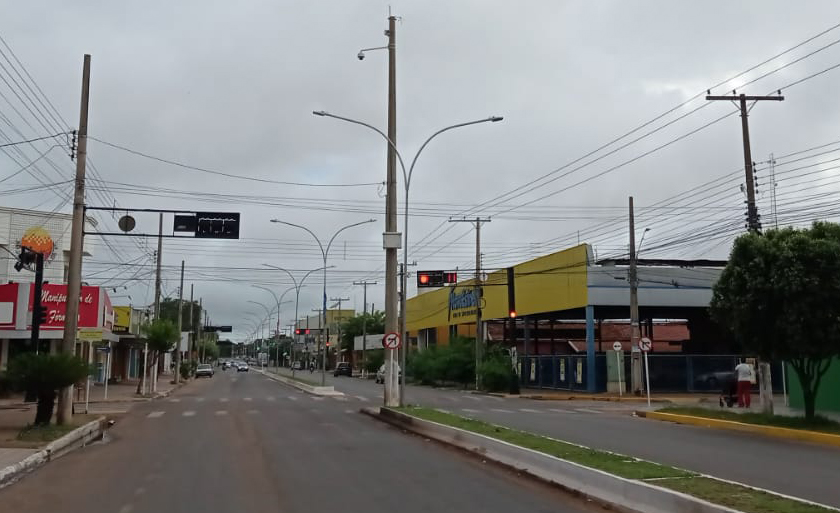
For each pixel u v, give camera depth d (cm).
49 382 1894
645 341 3319
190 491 1080
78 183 2148
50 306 3488
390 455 1489
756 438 1842
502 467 1332
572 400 3938
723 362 4359
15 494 1074
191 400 3619
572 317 5466
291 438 1811
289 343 15925
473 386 5266
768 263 1980
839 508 908
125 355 6481
